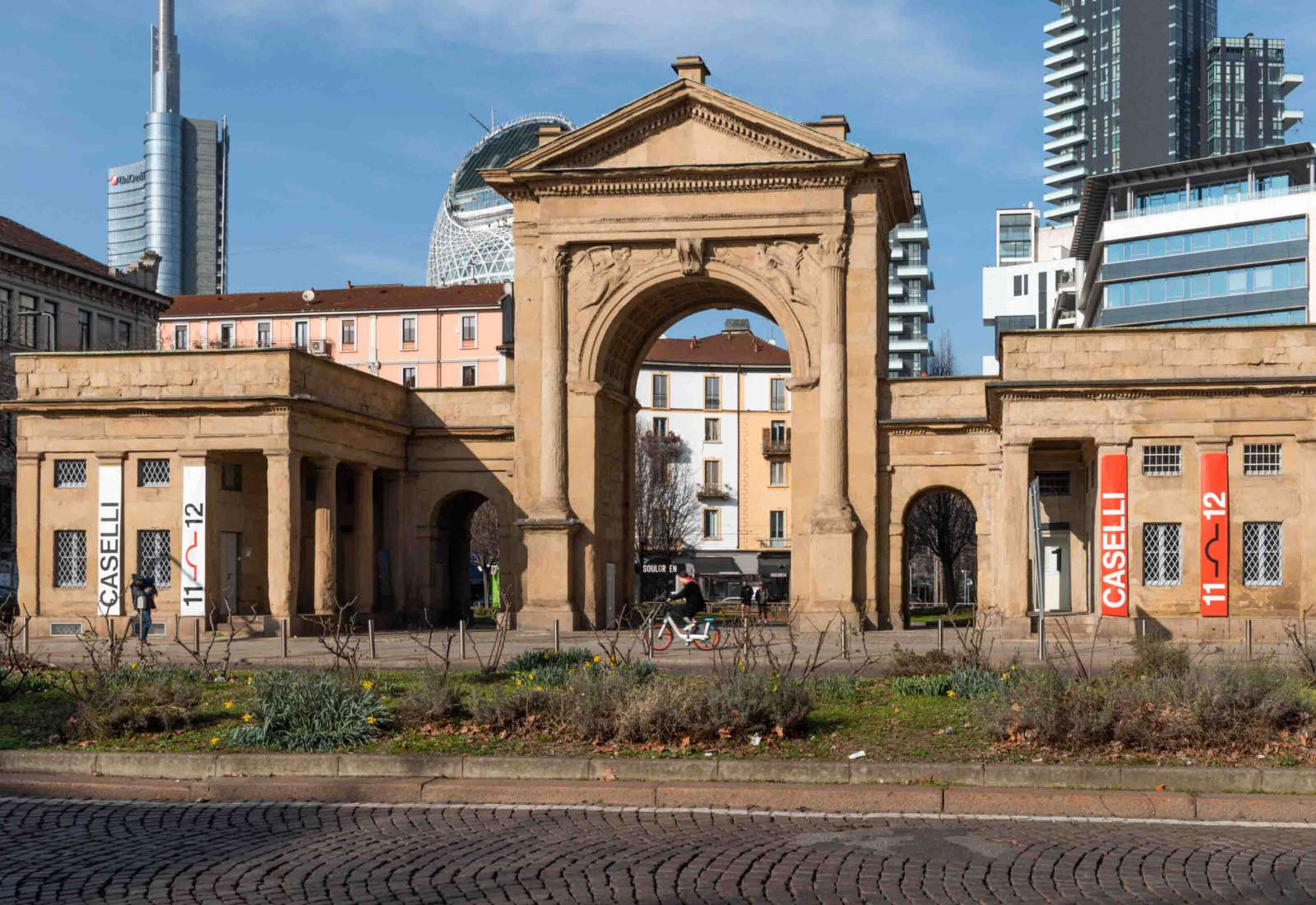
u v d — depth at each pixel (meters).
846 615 44.19
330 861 11.13
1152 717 15.30
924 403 46.31
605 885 10.31
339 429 45.38
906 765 14.23
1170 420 38.16
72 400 43.09
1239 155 103.19
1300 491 37.56
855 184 45.47
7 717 18.47
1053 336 38.88
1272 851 11.45
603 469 48.44
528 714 16.77
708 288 48.59
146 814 13.24
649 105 46.06
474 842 11.77
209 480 42.78
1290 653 30.44
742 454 98.38
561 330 47.00
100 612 42.66
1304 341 37.84
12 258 67.88
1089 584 43.50
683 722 15.84
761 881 10.45
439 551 53.22
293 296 105.38
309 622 43.00
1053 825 12.52
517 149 159.88
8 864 11.07
